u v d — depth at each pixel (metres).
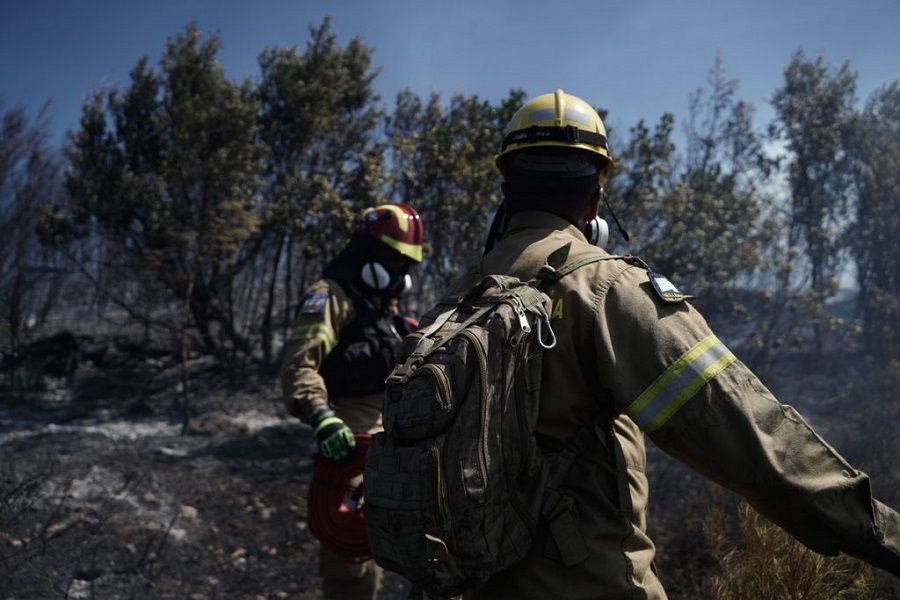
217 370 8.99
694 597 3.01
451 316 1.45
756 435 1.21
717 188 7.65
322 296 3.01
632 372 1.30
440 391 1.26
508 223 1.71
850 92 8.51
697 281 7.18
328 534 2.88
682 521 3.74
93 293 9.91
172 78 8.43
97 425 7.10
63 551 3.68
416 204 7.09
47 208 8.52
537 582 1.33
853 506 1.19
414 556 1.25
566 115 1.58
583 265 1.42
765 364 7.09
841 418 5.86
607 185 6.68
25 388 8.21
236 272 8.80
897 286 7.49
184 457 5.89
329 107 9.23
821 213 8.36
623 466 1.38
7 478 4.21
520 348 1.34
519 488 1.34
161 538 4.18
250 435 6.79
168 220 8.12
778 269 7.16
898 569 1.21
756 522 2.21
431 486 1.24
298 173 8.48
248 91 9.02
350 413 3.01
